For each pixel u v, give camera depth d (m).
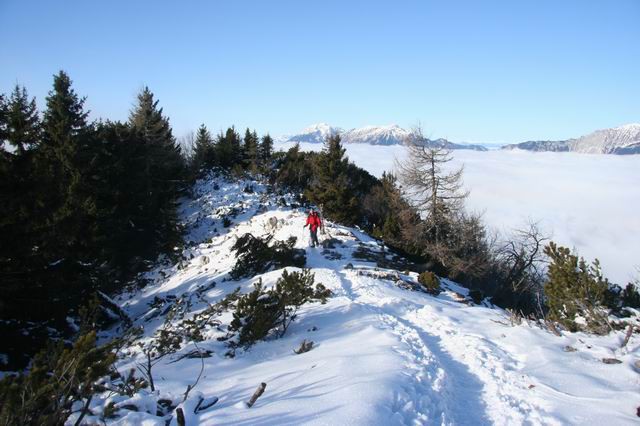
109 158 28.02
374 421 4.94
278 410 5.37
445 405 6.03
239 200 40.88
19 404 4.27
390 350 8.02
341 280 16.69
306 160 52.22
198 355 9.30
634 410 5.59
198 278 24.20
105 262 24.94
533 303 29.67
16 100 24.44
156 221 29.88
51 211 13.78
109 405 5.16
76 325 15.14
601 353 7.91
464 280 32.94
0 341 11.74
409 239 31.84
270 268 19.84
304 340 9.66
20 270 12.27
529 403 6.25
